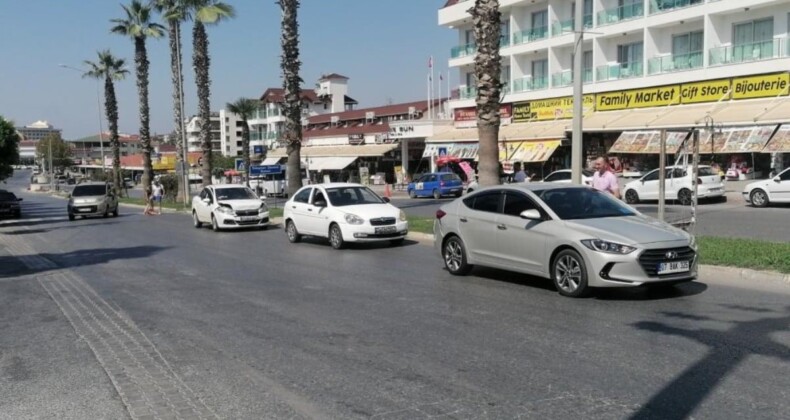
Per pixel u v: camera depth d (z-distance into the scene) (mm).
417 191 41125
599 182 13875
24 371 6254
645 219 9336
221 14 36250
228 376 5891
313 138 70438
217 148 141750
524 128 42375
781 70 29859
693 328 6980
